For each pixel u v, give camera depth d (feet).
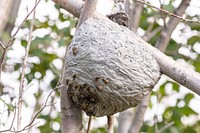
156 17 12.02
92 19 8.55
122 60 8.30
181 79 8.45
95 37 8.36
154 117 11.46
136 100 8.45
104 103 8.39
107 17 8.92
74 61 8.32
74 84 8.32
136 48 8.47
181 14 11.21
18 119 8.09
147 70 8.46
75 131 8.31
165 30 11.19
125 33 8.55
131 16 11.31
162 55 8.58
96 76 8.23
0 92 10.50
